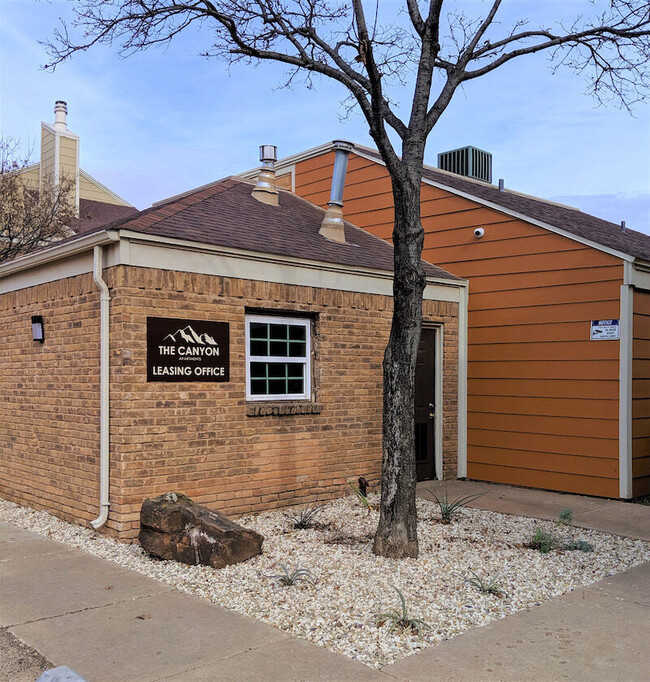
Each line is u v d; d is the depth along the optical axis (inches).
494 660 158.9
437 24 245.3
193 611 190.1
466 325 429.4
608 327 359.6
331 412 343.9
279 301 320.2
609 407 358.6
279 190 504.4
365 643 168.2
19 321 344.5
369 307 365.1
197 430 284.7
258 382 318.3
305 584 210.5
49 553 251.3
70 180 631.8
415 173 241.3
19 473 345.1
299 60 241.3
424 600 197.3
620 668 154.6
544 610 192.9
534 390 392.8
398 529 236.8
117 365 264.1
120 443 261.9
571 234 375.2
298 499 326.3
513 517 314.7
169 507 242.5
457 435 425.1
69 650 163.8
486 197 435.8
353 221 502.6
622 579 223.1
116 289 265.3
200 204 357.1
